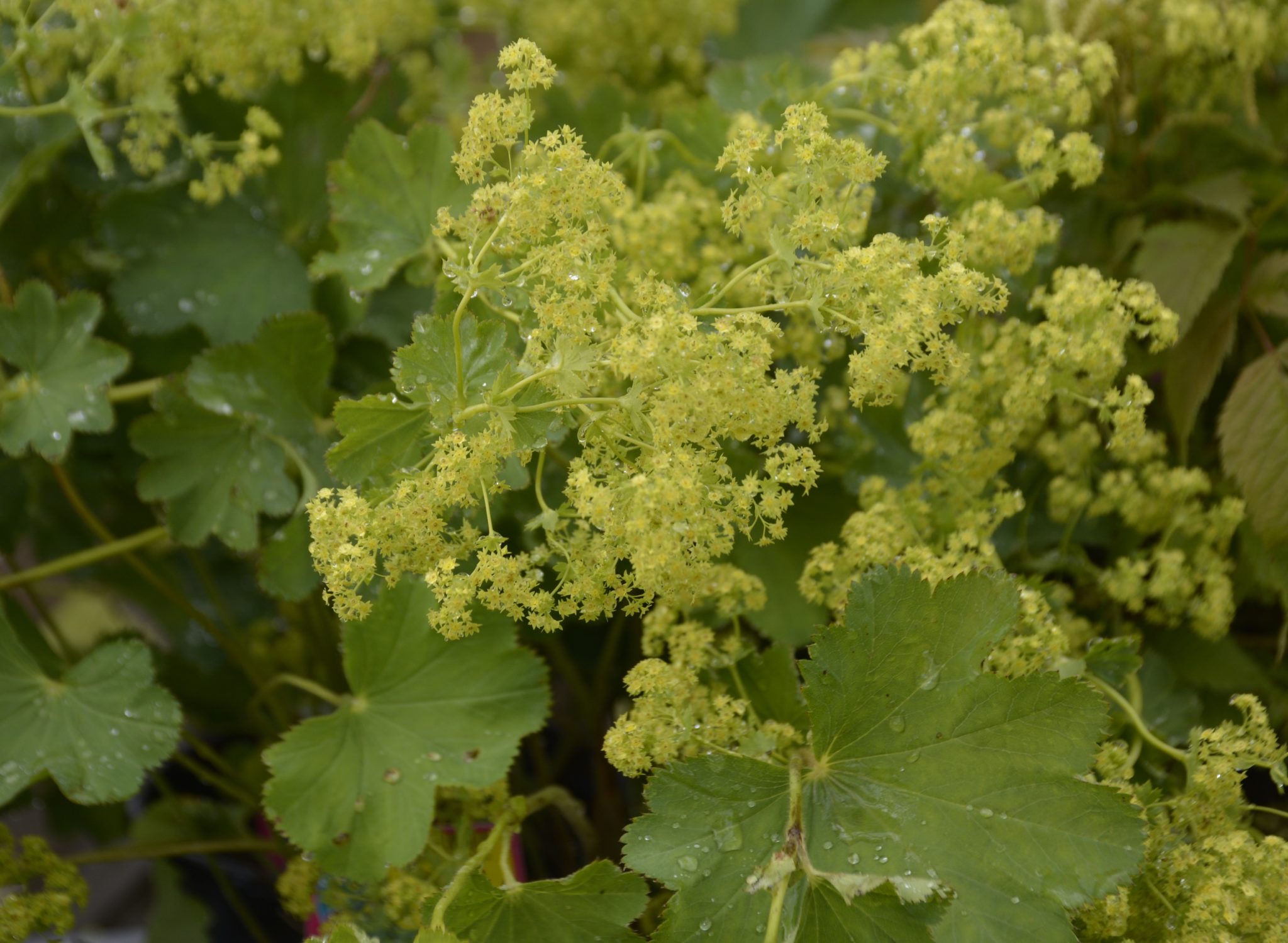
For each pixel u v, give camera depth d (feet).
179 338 2.07
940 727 1.69
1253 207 2.00
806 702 1.69
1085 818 1.65
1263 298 1.93
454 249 1.77
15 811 2.18
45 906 1.81
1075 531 1.94
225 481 1.92
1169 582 1.83
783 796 1.68
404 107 2.14
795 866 1.65
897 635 1.69
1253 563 1.88
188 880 2.22
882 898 1.63
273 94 2.07
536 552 1.62
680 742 1.68
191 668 2.19
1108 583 1.86
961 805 1.67
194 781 2.25
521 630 1.99
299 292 2.04
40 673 1.84
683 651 1.73
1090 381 1.79
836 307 1.66
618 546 1.60
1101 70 1.87
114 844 2.26
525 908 1.70
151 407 2.09
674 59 2.30
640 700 1.69
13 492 2.15
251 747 2.24
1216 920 1.63
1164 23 2.00
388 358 2.04
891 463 1.91
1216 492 1.93
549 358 1.63
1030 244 1.80
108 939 2.50
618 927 1.70
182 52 1.98
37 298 1.92
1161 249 1.95
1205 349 1.93
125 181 2.11
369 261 1.89
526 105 1.63
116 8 1.91
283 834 1.77
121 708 1.83
